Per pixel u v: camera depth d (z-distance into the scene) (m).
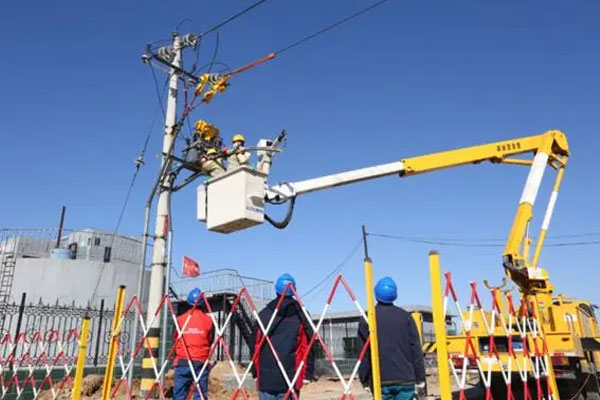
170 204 12.73
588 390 12.48
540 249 12.12
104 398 7.78
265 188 8.88
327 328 29.34
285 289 6.10
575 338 11.34
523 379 7.71
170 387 12.19
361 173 10.66
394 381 5.59
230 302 20.23
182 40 13.75
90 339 16.19
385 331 5.77
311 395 15.69
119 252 27.22
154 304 12.05
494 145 12.46
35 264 22.34
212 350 7.34
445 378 5.32
